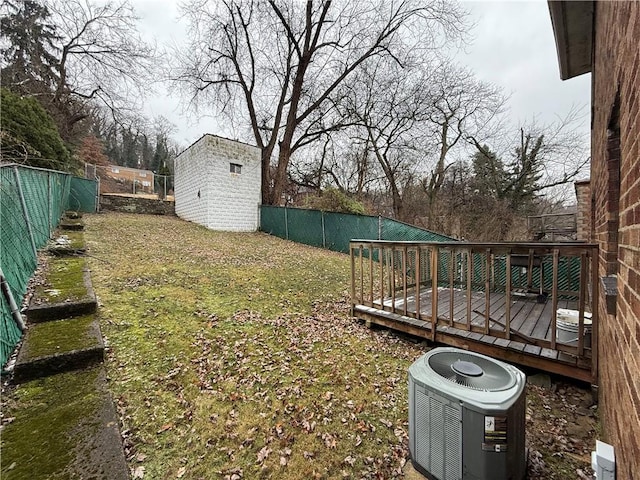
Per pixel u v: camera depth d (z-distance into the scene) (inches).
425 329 139.9
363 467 74.7
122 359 112.3
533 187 625.6
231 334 142.2
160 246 295.9
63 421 76.9
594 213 155.3
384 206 699.4
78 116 573.9
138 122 689.0
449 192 655.8
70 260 199.8
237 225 483.8
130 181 861.2
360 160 652.1
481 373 65.9
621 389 54.8
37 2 501.7
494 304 173.6
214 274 229.5
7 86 430.6
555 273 107.6
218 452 77.6
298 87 560.4
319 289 229.0
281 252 354.6
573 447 81.2
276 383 108.7
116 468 64.8
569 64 146.9
